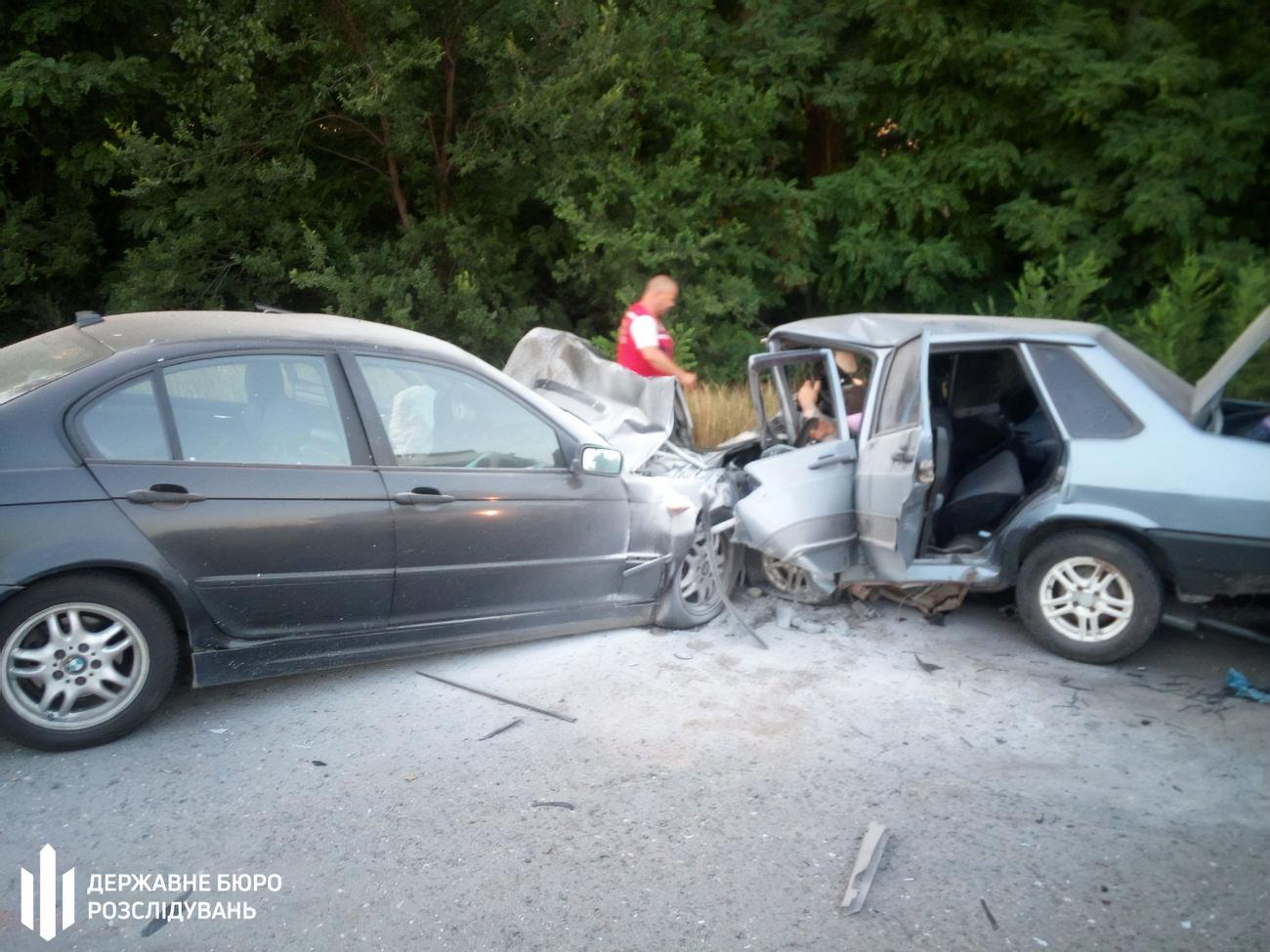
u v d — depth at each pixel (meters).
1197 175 11.44
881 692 5.10
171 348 4.52
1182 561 5.22
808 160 15.13
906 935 3.27
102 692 4.29
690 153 13.38
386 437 4.91
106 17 14.05
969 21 12.41
